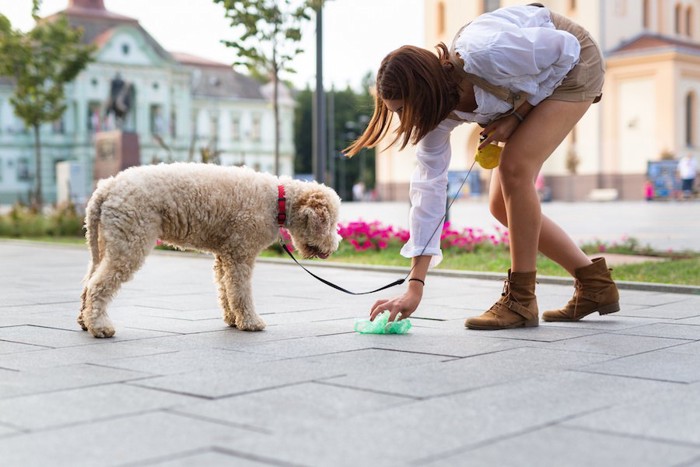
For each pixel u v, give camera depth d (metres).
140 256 4.95
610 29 46.22
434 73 4.59
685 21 52.75
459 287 8.44
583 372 3.89
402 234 13.38
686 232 17.17
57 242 17.98
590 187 45.62
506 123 5.02
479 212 29.31
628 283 8.07
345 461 2.57
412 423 3.00
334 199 5.40
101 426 2.97
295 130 90.06
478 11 45.97
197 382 3.68
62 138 67.50
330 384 3.63
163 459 2.60
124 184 4.94
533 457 2.61
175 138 71.56
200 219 5.10
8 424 3.01
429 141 5.10
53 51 29.55
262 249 5.33
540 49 4.74
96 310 4.95
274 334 5.12
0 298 7.32
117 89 49.19
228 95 77.56
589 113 45.75
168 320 5.82
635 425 2.98
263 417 3.08
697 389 3.54
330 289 8.14
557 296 7.55
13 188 67.00
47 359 4.27
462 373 3.87
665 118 43.88
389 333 5.11
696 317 5.92
